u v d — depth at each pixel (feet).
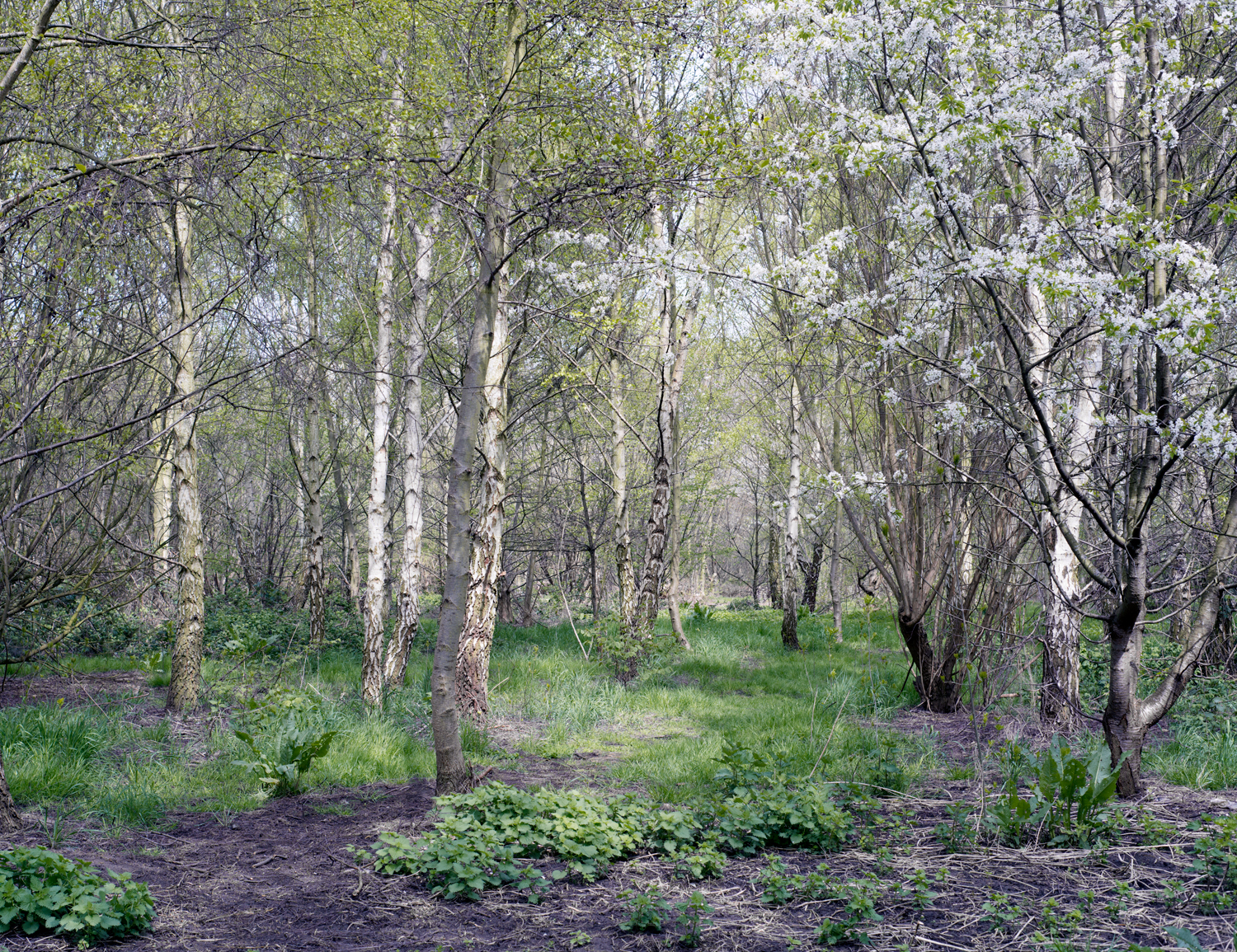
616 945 12.35
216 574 65.72
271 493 67.87
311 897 14.33
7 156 19.86
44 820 17.49
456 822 15.99
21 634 35.55
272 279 29.73
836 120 17.39
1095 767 17.15
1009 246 16.65
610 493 62.03
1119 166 20.17
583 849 15.28
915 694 35.01
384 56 25.90
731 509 110.11
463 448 20.49
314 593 45.11
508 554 68.33
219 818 18.89
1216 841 14.35
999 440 25.91
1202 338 14.10
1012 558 29.68
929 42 17.26
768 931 12.82
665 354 43.42
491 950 12.23
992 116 16.22
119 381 28.12
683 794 21.25
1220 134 21.45
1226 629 29.48
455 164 20.22
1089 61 16.19
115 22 25.00
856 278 27.68
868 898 13.03
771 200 32.32
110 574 30.01
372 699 30.99
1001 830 16.57
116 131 20.44
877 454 33.24
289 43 22.04
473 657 30.42
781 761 22.35
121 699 30.89
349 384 48.75
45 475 24.68
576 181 19.92
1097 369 23.32
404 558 35.45
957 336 27.53
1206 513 23.39
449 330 44.86
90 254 20.10
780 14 16.81
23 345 20.18
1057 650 27.09
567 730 29.43
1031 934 12.12
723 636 55.62
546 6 20.53
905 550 32.83
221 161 19.08
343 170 19.63
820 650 51.39
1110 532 17.92
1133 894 13.15
